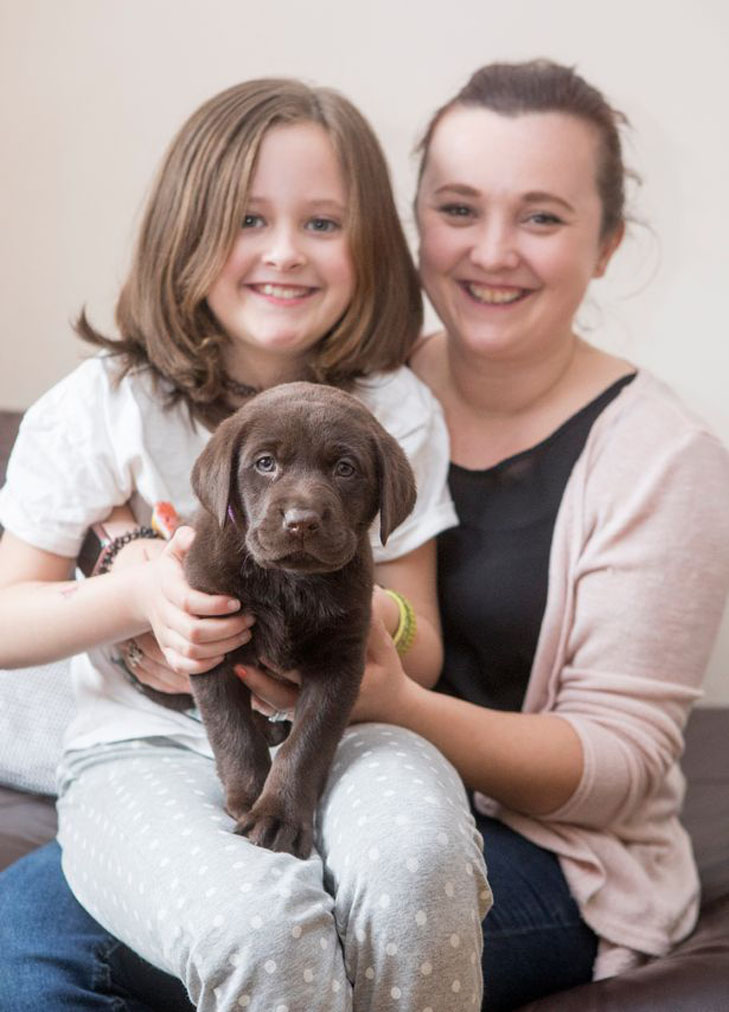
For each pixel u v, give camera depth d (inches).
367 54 145.6
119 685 90.7
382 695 83.2
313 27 146.2
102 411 94.2
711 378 144.4
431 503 98.0
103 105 149.6
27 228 152.6
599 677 93.0
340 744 79.1
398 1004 65.6
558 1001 80.4
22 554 94.0
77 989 79.7
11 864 95.3
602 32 140.8
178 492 93.2
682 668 93.8
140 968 80.9
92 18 148.6
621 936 87.1
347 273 96.7
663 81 140.3
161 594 78.5
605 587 93.8
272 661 76.5
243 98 96.1
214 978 64.0
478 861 69.5
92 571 95.7
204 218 94.3
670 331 144.6
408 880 65.7
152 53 148.4
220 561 74.5
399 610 90.4
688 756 124.1
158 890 69.2
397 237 101.6
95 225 151.3
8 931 83.4
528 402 102.7
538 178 97.1
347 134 96.7
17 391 155.0
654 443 96.2
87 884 78.3
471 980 66.9
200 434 94.9
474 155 98.3
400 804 69.3
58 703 108.0
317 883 67.6
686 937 90.2
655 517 93.8
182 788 78.2
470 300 101.9
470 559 100.7
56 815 104.1
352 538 69.3
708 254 142.3
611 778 89.2
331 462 70.7
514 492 100.9
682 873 94.5
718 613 95.7
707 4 138.6
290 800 71.8
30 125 150.8
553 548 96.7
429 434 99.7
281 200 94.3
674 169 141.5
